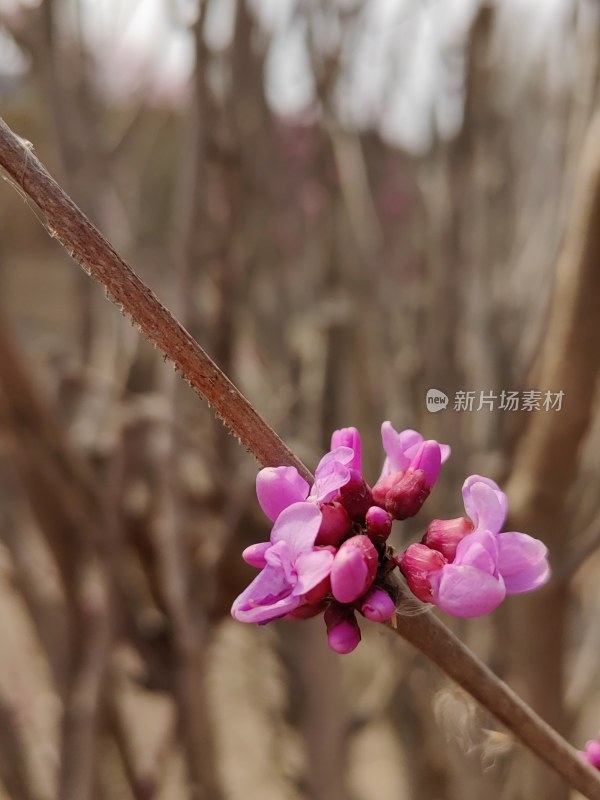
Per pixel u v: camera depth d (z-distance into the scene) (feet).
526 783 1.03
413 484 0.59
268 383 1.31
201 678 0.97
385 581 0.56
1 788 1.16
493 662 1.14
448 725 0.61
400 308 1.33
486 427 1.12
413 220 1.36
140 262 1.22
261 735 1.53
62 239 0.53
